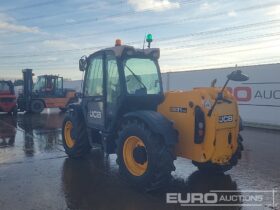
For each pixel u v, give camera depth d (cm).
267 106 1263
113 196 495
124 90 574
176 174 605
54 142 939
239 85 1362
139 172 527
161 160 492
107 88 619
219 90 530
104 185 544
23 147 863
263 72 1273
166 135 493
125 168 540
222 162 528
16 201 471
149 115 517
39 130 1188
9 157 744
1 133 1109
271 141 952
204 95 511
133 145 544
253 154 773
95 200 478
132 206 458
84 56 698
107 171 626
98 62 650
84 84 696
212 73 1452
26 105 1880
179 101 543
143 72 609
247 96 1335
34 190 518
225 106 515
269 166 663
